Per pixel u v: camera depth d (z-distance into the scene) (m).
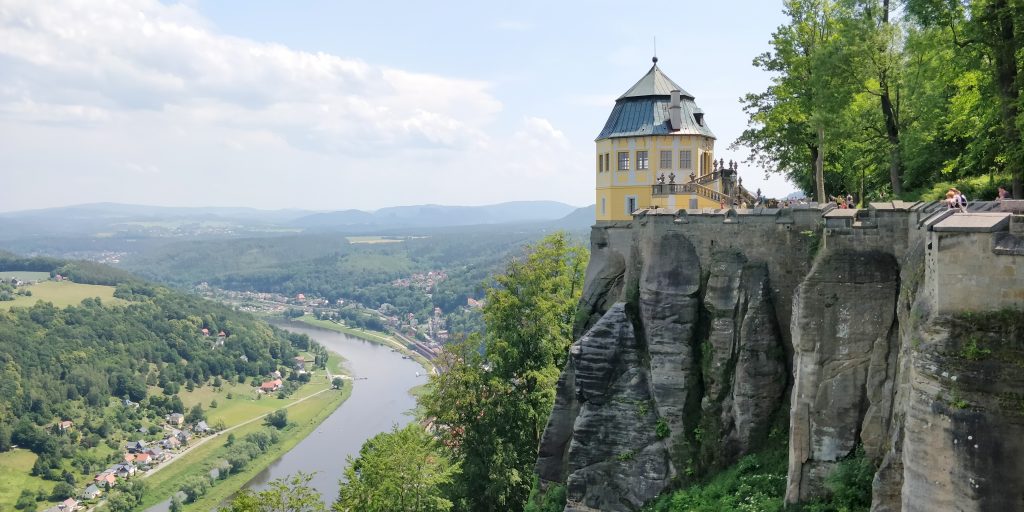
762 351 41.09
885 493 27.73
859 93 50.97
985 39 37.81
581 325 55.12
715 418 42.56
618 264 55.28
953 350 22.19
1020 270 21.36
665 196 56.28
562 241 68.12
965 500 21.91
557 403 52.31
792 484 34.41
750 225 42.75
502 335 63.25
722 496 38.88
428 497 51.88
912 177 51.53
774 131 60.44
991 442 21.48
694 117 64.19
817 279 34.03
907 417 23.86
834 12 54.84
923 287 26.19
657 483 43.53
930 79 46.97
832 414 33.53
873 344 32.91
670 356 44.44
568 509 45.91
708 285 43.50
